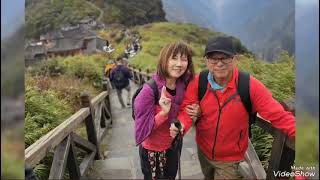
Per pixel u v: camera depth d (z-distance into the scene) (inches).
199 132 58.3
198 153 58.8
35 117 59.4
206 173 58.9
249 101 54.8
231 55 52.8
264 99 54.2
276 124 55.9
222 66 53.5
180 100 55.9
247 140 58.3
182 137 56.8
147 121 55.6
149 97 54.9
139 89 55.9
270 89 57.0
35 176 58.0
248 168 58.9
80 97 60.5
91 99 60.2
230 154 57.9
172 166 58.8
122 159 60.0
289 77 57.0
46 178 63.6
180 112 56.5
